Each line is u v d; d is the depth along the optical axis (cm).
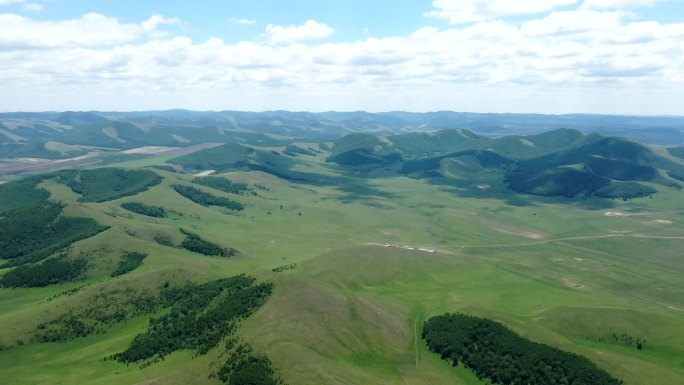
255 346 18512
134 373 18588
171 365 18700
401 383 18812
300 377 16925
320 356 18625
